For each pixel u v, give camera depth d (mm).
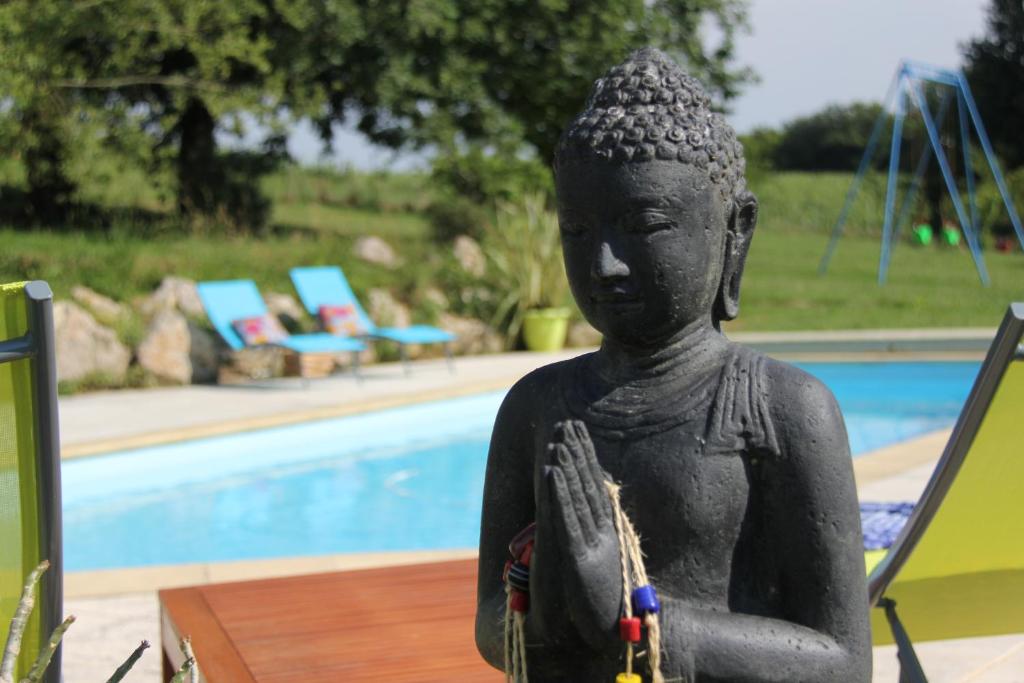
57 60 13836
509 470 2232
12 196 16344
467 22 16766
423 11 15820
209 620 3682
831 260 22875
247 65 16078
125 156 15320
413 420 10383
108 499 7883
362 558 5445
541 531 1874
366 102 17625
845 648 1935
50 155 15453
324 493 8102
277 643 3471
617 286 1924
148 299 11859
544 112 19125
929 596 3334
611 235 1929
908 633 3490
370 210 22594
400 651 3416
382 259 14398
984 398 2646
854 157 34312
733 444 1963
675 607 1882
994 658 4277
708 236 1954
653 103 1938
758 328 15359
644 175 1891
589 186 1925
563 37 18031
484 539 2271
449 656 3375
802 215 28266
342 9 15492
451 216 15695
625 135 1904
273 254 13953
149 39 15430
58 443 2338
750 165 28000
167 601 3885
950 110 25141
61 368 10664
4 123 13344
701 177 1928
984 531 3080
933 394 12102
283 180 23688
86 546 6875
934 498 2891
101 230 15359
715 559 1974
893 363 13258
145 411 9680
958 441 2752
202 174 17219
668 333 1993
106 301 11570
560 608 1866
